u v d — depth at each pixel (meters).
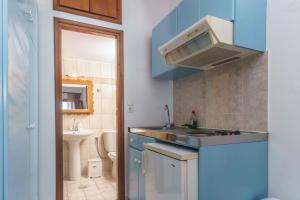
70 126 3.55
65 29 2.17
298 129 1.31
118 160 2.36
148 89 2.57
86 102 3.68
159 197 1.48
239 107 1.72
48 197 1.93
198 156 1.27
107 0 2.33
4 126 0.81
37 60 1.89
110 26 2.35
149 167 1.64
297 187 1.30
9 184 0.84
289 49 1.37
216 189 1.28
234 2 1.37
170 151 1.36
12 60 0.91
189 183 1.24
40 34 1.97
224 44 1.36
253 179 1.42
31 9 1.52
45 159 1.94
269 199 1.33
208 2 1.57
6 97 0.81
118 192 2.34
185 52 1.67
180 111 2.55
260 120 1.54
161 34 2.26
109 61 3.95
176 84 2.64
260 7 1.50
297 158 1.31
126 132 2.41
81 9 2.18
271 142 1.47
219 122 1.93
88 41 3.09
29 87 1.46
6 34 0.82
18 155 1.03
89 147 3.67
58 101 2.02
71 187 2.95
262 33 1.50
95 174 3.43
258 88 1.56
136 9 2.53
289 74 1.36
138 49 2.52
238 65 1.74
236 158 1.36
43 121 1.95
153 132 1.83
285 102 1.38
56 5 2.06
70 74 3.62
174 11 2.03
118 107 2.39
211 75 2.04
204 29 1.36
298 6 1.33
